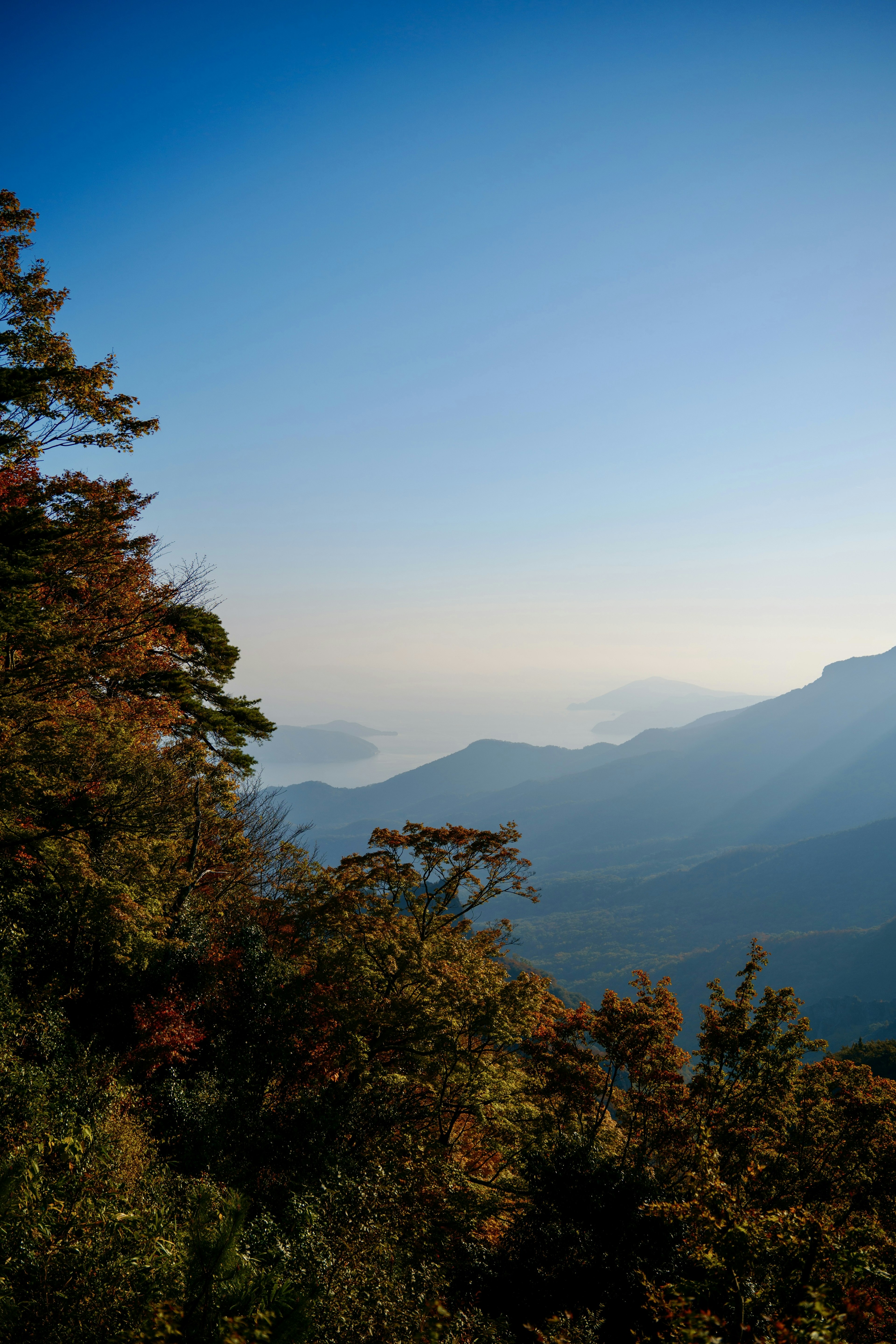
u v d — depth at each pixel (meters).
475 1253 10.32
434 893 18.22
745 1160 14.13
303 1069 14.60
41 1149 7.30
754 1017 16.36
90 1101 9.80
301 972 16.27
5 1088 8.86
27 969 12.66
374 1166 11.21
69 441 15.60
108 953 14.11
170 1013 13.04
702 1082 16.00
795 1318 5.00
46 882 13.84
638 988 17.98
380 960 16.16
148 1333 4.88
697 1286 5.91
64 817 13.97
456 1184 13.31
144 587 20.11
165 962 15.08
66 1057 10.80
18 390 13.58
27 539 14.22
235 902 20.86
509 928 19.75
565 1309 9.14
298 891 18.42
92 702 16.95
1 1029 10.35
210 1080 12.76
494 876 18.23
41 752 14.04
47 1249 5.76
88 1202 6.61
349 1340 6.16
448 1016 15.41
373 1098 14.66
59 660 14.59
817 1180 14.95
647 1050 16.69
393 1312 6.77
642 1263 9.92
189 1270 5.07
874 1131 15.14
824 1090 16.55
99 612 17.67
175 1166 10.00
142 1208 7.13
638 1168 12.94
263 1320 4.80
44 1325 5.17
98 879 13.73
